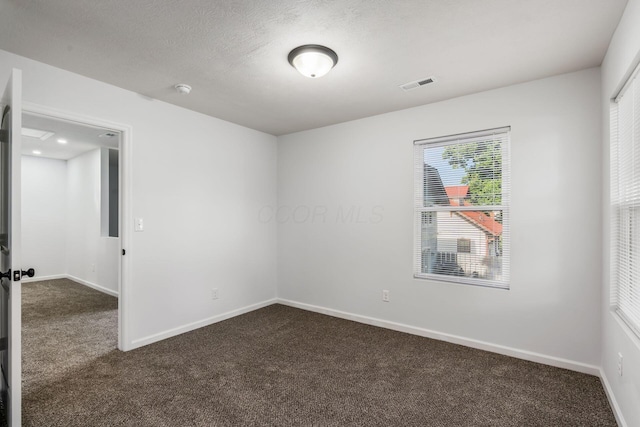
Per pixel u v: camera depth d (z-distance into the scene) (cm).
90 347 306
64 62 246
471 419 200
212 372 259
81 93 267
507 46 222
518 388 235
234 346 310
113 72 262
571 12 184
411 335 339
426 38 212
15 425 168
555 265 269
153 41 217
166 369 263
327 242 412
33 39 214
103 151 534
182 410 208
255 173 430
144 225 311
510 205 288
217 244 380
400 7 180
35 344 313
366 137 378
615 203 218
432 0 174
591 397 223
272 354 293
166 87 292
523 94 282
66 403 214
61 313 414
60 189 634
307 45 219
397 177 356
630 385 176
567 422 197
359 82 281
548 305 272
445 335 324
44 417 200
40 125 388
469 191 315
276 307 441
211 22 195
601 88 249
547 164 272
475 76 269
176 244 338
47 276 623
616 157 217
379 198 369
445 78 273
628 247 198
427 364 273
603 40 213
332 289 407
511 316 289
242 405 214
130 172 300
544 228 273
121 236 300
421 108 339
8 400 178
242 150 411
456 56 235
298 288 440
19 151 171
